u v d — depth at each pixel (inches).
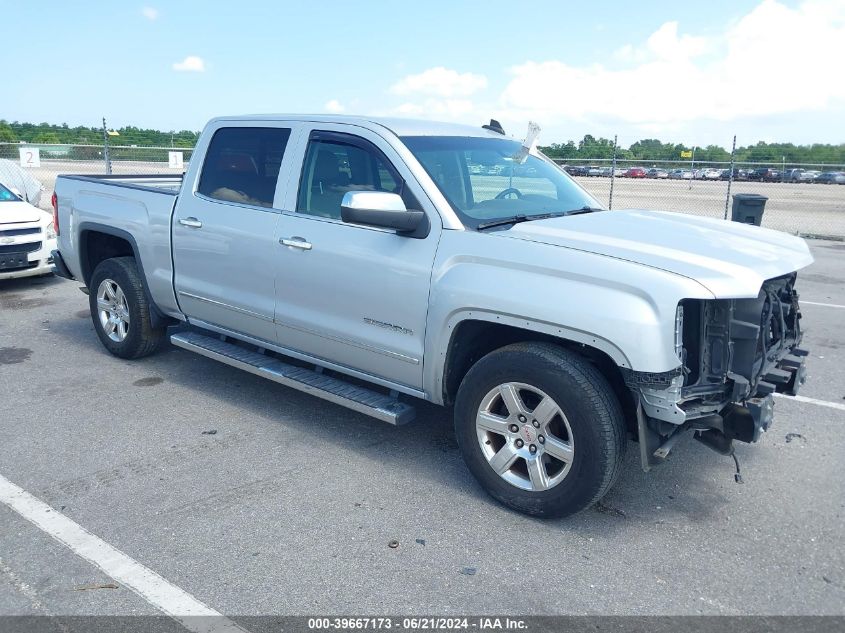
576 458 134.0
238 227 187.8
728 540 137.9
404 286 153.6
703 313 130.6
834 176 1005.8
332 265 166.4
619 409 134.3
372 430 188.1
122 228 223.0
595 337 128.4
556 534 139.0
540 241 140.9
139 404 202.8
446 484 158.9
